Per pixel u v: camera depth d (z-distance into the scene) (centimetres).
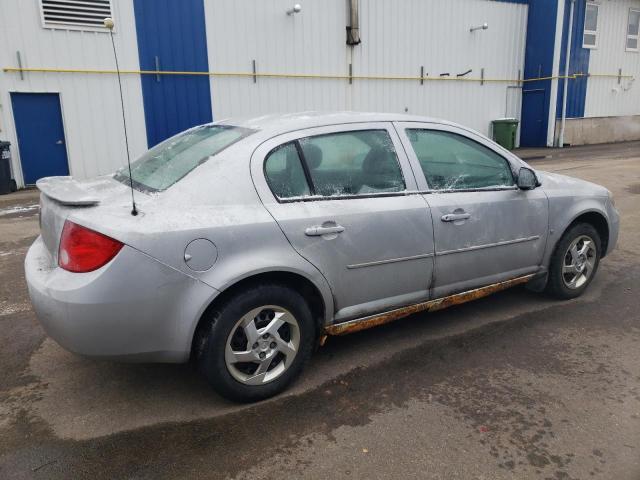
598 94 2153
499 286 405
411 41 1731
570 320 414
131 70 1306
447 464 252
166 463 254
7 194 1146
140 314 264
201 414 295
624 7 2136
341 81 1617
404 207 342
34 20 1181
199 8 1365
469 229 372
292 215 301
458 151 383
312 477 244
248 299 288
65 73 1233
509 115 2064
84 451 263
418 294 359
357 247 323
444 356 359
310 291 319
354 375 335
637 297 460
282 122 330
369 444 267
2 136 1191
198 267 272
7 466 253
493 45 1944
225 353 287
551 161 1552
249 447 266
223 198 288
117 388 323
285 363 311
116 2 1262
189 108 1398
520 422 284
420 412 294
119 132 1318
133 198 270
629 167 1318
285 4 1477
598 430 277
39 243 333
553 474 245
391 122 359
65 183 335
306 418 290
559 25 1931
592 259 459
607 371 337
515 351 365
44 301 265
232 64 1431
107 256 257
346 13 1580
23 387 325
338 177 328
